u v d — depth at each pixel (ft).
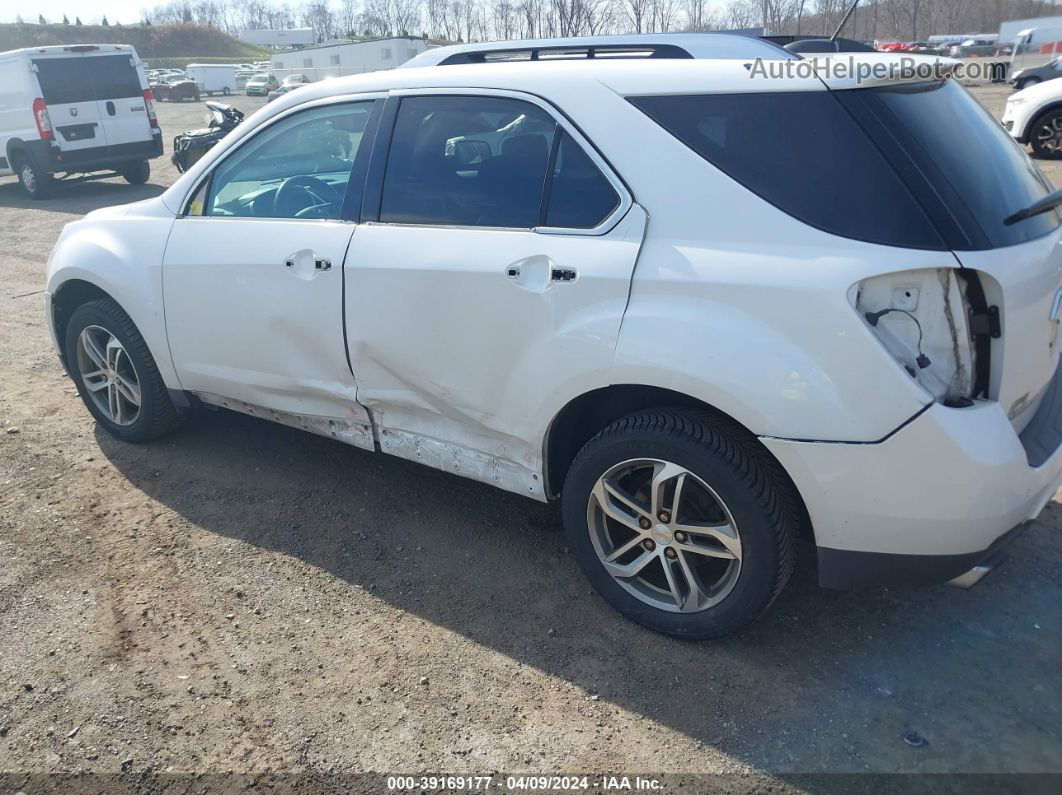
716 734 7.93
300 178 11.12
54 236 32.96
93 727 8.11
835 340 7.34
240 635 9.36
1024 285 7.61
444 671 8.80
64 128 41.96
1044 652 8.89
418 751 7.81
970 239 7.35
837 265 7.41
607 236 8.57
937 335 7.38
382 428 11.00
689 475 8.35
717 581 9.08
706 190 8.14
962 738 7.80
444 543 11.12
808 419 7.48
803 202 7.75
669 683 8.58
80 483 12.71
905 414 7.25
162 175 50.96
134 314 12.60
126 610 9.77
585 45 11.33
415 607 9.84
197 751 7.81
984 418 7.41
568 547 10.96
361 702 8.40
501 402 9.44
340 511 11.90
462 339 9.46
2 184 50.55
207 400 12.87
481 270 9.16
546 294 8.74
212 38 331.98
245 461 13.39
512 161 9.33
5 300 23.36
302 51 161.27
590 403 9.35
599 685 8.58
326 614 9.72
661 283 8.10
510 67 9.69
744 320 7.71
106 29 317.83
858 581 8.14
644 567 9.19
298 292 10.70
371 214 10.32
